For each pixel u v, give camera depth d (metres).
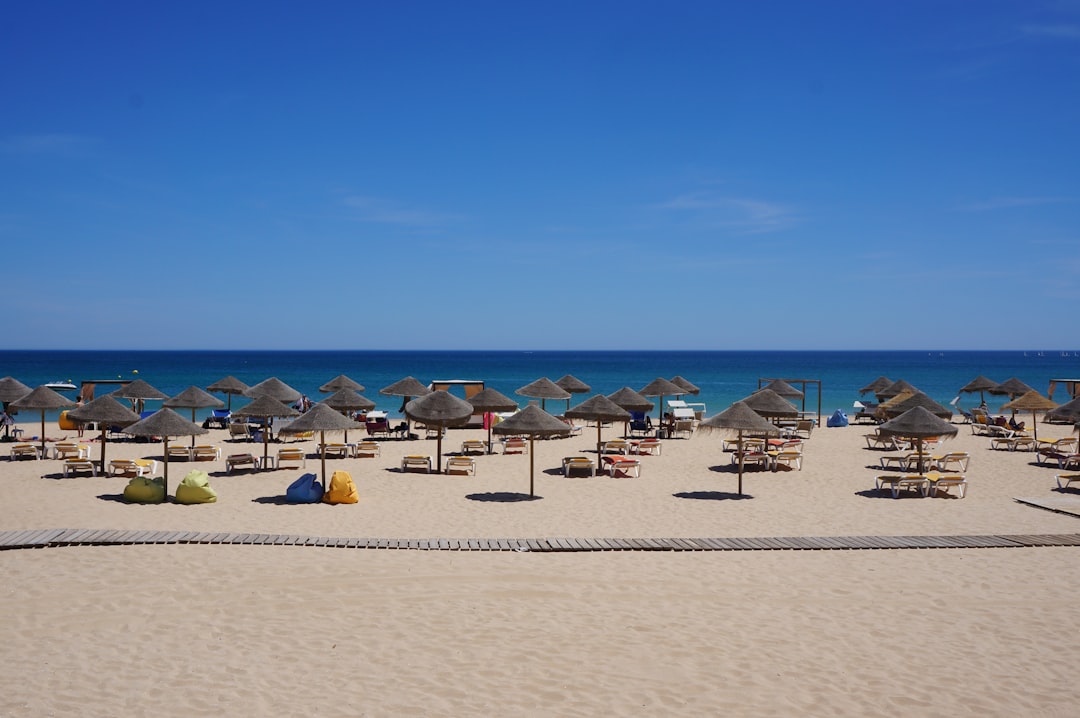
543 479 18.14
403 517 13.90
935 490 16.28
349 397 22.20
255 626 8.27
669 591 9.63
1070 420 19.62
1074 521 13.73
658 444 22.20
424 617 8.62
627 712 6.48
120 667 7.20
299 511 14.32
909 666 7.46
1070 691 6.94
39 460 20.28
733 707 6.59
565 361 161.75
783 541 11.96
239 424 24.59
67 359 158.25
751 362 156.50
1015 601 9.34
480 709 6.48
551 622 8.53
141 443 24.27
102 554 10.64
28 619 8.31
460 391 56.06
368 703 6.56
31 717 6.21
